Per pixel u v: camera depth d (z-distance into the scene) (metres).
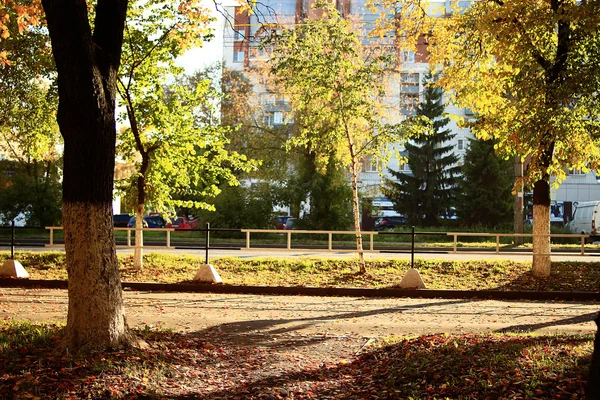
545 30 15.47
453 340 8.64
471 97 18.61
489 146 43.69
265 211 36.81
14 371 6.99
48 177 41.72
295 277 17.53
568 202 56.97
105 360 7.36
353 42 18.91
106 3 8.17
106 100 7.94
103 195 7.94
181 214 47.53
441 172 47.84
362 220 46.31
